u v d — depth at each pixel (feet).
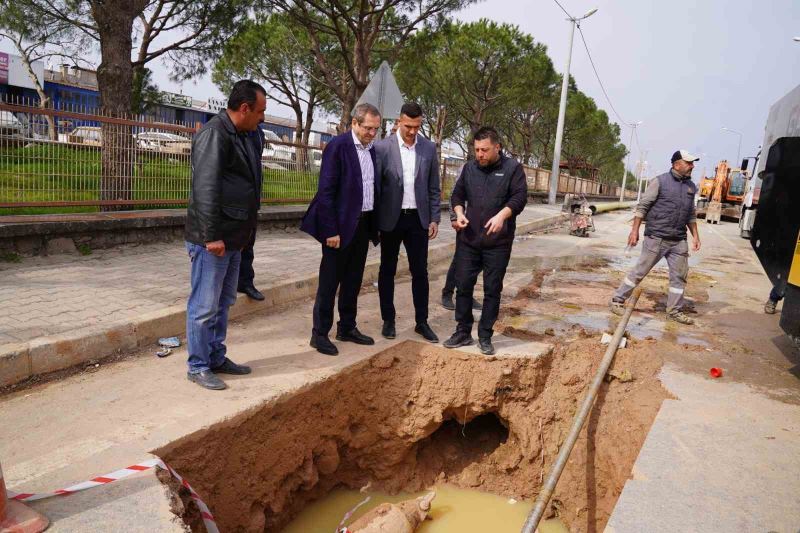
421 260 17.06
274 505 13.52
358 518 15.08
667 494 10.64
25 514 8.14
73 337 14.26
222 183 12.22
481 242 15.92
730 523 9.88
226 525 12.05
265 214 33.68
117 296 18.44
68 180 24.79
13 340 13.85
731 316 23.95
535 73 86.58
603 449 14.97
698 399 14.88
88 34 47.34
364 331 18.40
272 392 13.28
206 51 48.88
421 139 16.65
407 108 15.71
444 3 52.16
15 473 9.53
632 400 15.34
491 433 18.31
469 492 16.92
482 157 15.26
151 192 28.48
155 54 46.75
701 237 58.70
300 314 20.08
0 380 12.78
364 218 15.69
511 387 16.72
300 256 27.73
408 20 55.77
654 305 25.16
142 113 51.55
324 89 77.82
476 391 16.53
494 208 15.61
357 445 16.21
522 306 23.53
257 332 17.80
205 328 13.05
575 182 136.26
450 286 22.07
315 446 14.64
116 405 12.24
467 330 17.12
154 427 11.31
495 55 82.89
